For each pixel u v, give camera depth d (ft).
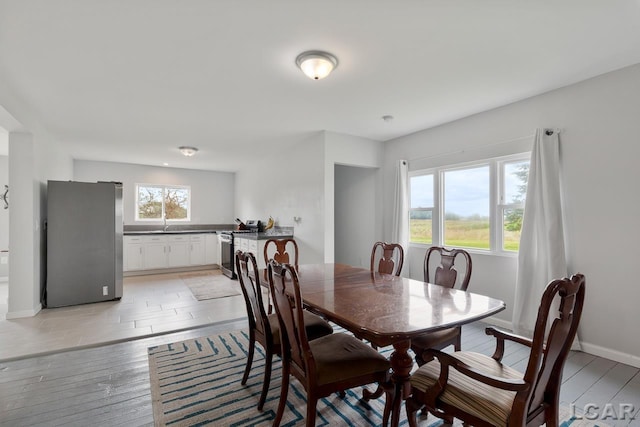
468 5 5.79
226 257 20.12
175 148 17.44
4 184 18.42
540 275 9.53
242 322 11.37
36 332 10.19
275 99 10.43
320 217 14.44
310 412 4.85
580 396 6.76
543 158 9.50
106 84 9.19
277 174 18.53
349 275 8.52
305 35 6.76
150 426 5.73
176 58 7.73
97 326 10.82
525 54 7.56
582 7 5.84
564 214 9.39
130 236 19.77
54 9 5.84
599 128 8.71
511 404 4.07
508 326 10.90
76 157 19.65
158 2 5.68
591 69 8.35
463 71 8.43
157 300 14.20
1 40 6.86
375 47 7.24
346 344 5.89
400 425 5.89
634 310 8.10
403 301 5.99
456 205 13.02
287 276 5.31
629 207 8.18
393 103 10.77
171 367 7.93
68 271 13.17
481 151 11.71
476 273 12.00
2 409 6.19
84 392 6.80
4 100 9.09
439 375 4.61
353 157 15.01
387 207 15.87
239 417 5.97
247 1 5.66
